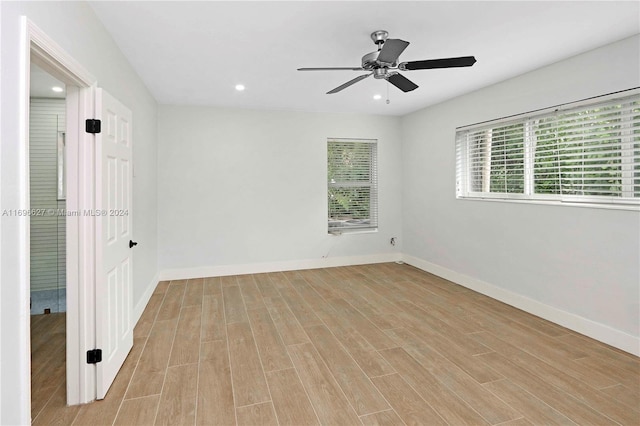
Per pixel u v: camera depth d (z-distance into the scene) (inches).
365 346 106.1
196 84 145.7
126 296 98.7
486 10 87.0
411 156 211.6
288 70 129.8
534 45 107.0
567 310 119.6
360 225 217.9
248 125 192.7
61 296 138.8
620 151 105.0
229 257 191.8
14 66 49.1
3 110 46.7
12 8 48.6
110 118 85.9
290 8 85.7
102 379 79.3
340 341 109.6
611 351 102.2
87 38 80.2
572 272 117.8
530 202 133.5
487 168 157.3
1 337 46.5
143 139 140.4
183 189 183.0
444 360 97.3
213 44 106.2
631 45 99.8
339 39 103.6
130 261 102.8
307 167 204.2
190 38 101.8
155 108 171.6
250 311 136.2
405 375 89.6
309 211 205.6
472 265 164.7
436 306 141.7
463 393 81.7
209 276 188.2
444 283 175.9
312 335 114.0
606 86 106.0
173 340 110.3
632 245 100.7
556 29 96.5
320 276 189.5
